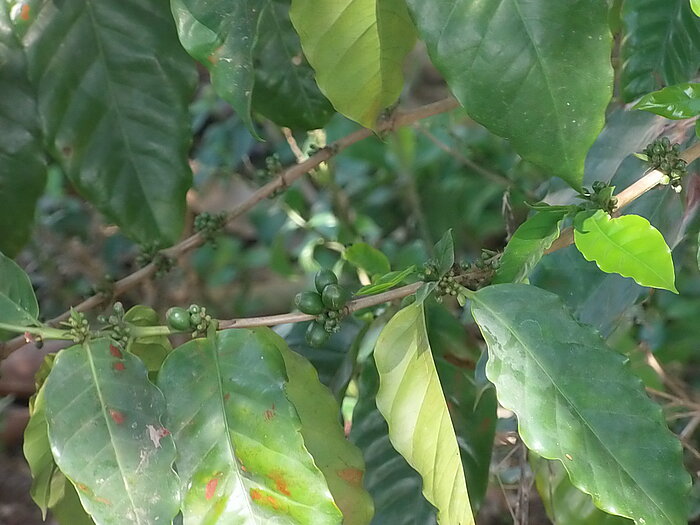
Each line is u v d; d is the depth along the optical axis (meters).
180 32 0.31
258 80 0.47
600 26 0.28
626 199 0.32
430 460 0.32
